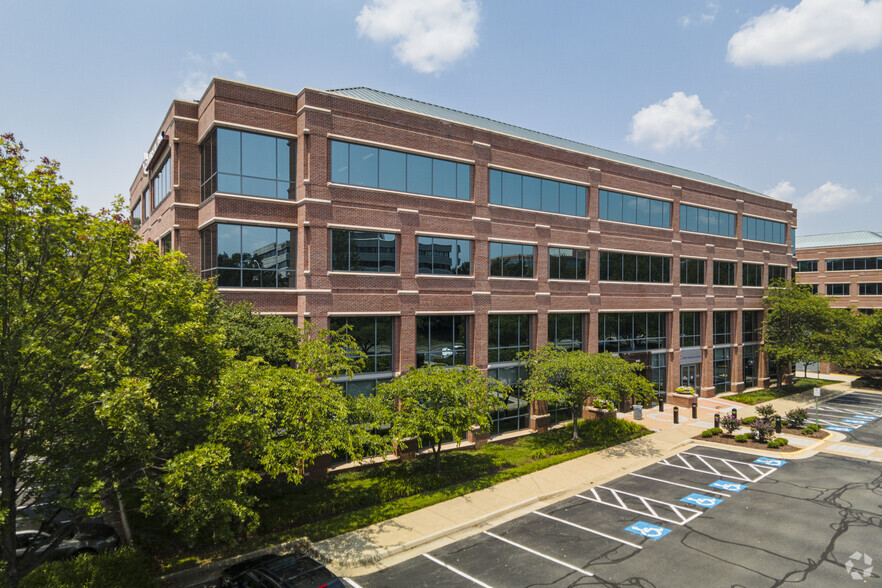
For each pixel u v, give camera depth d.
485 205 26.69
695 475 20.98
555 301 29.58
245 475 11.77
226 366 12.95
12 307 9.62
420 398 20.20
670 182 36.50
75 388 10.32
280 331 18.78
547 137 38.22
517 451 24.36
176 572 12.92
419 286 24.23
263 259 21.41
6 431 10.21
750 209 43.31
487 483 19.62
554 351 26.75
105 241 10.86
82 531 14.25
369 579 12.88
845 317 40.53
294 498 17.69
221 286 20.42
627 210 33.94
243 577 11.20
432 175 25.16
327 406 15.37
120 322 10.34
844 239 68.62
